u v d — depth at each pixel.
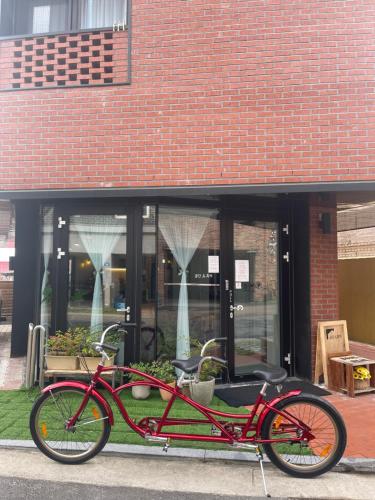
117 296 5.64
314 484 3.31
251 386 5.77
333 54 5.16
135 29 5.48
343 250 11.41
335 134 5.09
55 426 3.68
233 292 6.01
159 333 5.66
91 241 5.73
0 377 6.11
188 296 5.82
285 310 6.34
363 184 5.00
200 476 3.42
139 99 5.40
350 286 9.52
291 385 5.82
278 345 6.33
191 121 5.30
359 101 5.09
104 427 3.61
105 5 6.04
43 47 5.68
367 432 4.23
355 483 3.34
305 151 5.11
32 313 7.77
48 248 5.85
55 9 6.22
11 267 8.49
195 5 5.39
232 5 5.34
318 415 3.51
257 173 5.16
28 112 5.54
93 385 3.66
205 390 4.81
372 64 5.11
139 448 3.79
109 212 5.71
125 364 5.48
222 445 3.89
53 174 5.45
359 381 5.44
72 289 5.71
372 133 5.05
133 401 4.98
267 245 6.30
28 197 5.44
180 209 5.85
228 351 5.90
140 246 5.62
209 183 5.22
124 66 5.50
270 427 3.44
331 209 6.25
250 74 5.25
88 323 5.65
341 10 5.19
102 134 5.42
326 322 6.00
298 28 5.23
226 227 6.00
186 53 5.37
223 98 5.27
